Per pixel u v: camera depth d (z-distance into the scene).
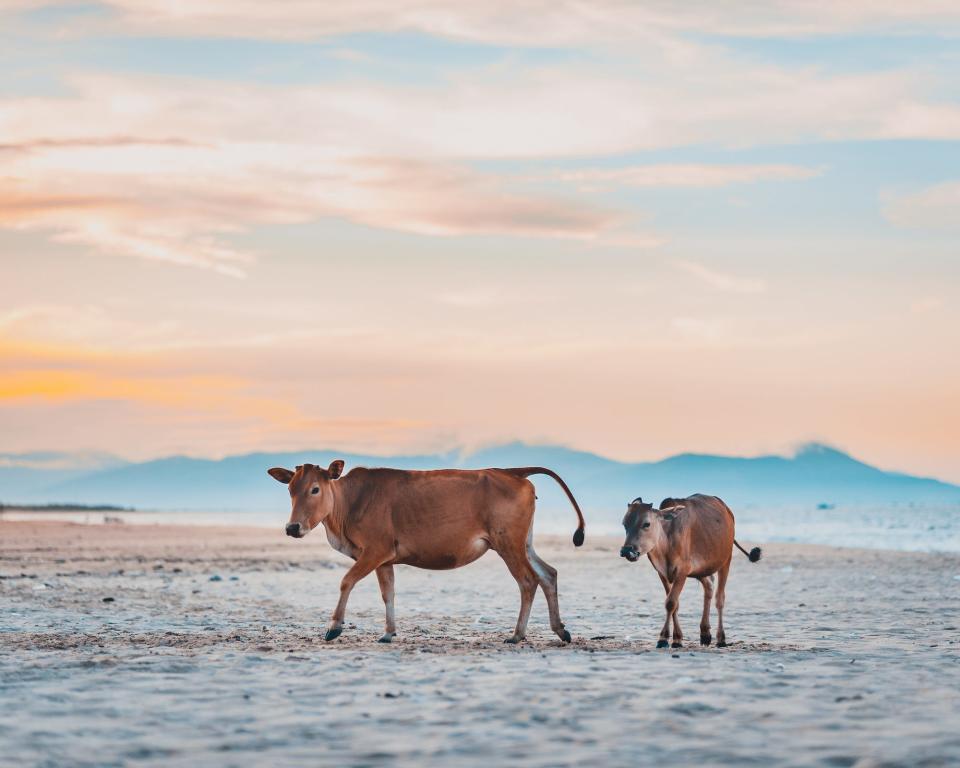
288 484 15.66
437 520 15.34
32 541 53.44
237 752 8.07
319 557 42.47
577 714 9.36
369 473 15.68
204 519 150.50
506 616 20.78
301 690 10.55
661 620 20.27
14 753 7.99
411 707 9.70
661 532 14.72
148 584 28.33
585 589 28.17
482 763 7.72
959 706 9.77
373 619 20.03
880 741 8.32
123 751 8.09
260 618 19.81
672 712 9.46
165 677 11.30
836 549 51.44
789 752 8.00
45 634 16.45
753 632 17.98
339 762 7.77
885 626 19.00
